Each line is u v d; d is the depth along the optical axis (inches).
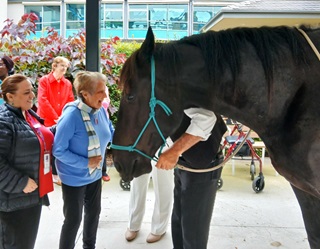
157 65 56.1
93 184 92.3
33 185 69.9
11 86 69.7
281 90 55.9
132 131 58.0
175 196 81.9
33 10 433.4
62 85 172.4
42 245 105.2
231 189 163.2
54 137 81.4
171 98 57.1
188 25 362.0
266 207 139.9
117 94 216.7
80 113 84.1
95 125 87.1
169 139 80.0
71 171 84.9
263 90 56.0
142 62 56.3
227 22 190.9
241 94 56.6
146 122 57.3
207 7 360.5
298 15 177.8
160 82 56.1
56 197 144.8
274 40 57.1
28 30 205.0
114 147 59.9
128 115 57.8
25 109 71.9
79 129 83.2
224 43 57.0
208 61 56.2
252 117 58.2
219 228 119.6
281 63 55.8
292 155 55.9
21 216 71.6
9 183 67.6
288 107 56.3
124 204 140.9
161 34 363.9
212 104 58.4
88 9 114.7
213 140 71.3
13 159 69.3
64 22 425.1
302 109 54.4
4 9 407.2
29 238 73.7
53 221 122.1
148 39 55.7
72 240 88.0
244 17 177.6
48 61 199.9
